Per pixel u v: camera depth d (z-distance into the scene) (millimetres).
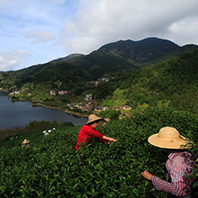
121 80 144875
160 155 3484
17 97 161250
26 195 2744
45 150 5742
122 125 6777
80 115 102375
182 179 2107
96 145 4258
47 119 93062
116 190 2621
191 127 5320
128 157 3539
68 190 2547
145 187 2639
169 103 76250
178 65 116188
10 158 6230
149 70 130875
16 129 54219
